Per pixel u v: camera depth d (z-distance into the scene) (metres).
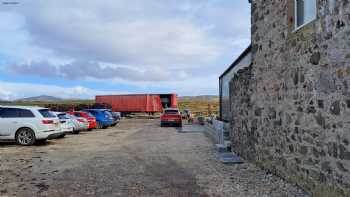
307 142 6.55
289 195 6.68
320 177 6.04
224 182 7.98
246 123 10.70
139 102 52.12
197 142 17.05
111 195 6.99
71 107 41.25
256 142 9.71
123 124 35.53
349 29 5.06
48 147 15.37
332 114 5.59
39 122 16.27
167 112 31.92
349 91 5.06
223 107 21.08
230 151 13.04
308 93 6.48
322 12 5.90
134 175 8.91
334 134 5.53
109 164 10.61
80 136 21.30
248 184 7.71
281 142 7.91
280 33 7.89
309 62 6.43
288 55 7.43
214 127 18.77
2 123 16.25
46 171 9.55
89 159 11.67
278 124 8.07
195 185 7.77
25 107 16.55
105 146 15.67
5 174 9.16
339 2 5.33
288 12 7.38
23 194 7.12
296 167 7.09
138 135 21.94
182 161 11.06
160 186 7.71
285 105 7.63
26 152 13.64
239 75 11.55
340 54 5.32
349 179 5.08
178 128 29.11
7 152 13.67
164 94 53.28
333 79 5.54
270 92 8.58
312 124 6.33
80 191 7.32
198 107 76.88
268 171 8.81
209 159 11.39
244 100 10.91
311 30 6.32
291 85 7.29
